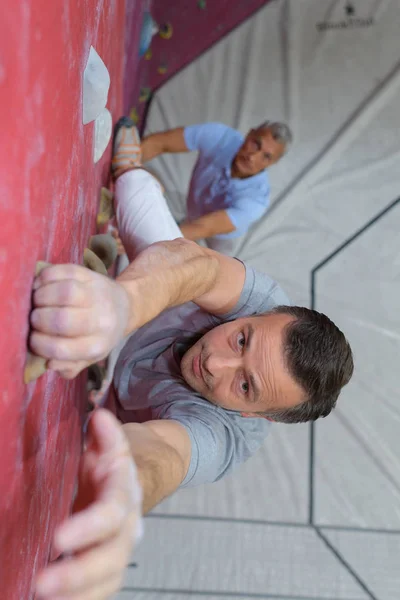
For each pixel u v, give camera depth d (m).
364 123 2.51
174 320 0.95
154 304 0.49
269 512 1.92
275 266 2.36
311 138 2.52
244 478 1.98
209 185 1.74
